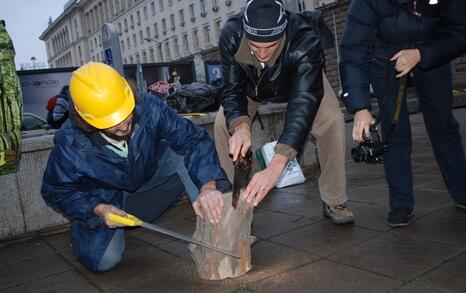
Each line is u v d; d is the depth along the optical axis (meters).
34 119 10.12
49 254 3.28
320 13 2.89
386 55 2.80
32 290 2.61
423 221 2.96
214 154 2.65
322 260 2.54
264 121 4.82
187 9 58.44
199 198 2.43
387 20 2.66
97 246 2.59
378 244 2.67
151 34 67.75
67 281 2.70
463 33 2.58
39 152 3.71
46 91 10.80
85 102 2.15
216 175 2.57
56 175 2.46
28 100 10.61
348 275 2.30
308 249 2.73
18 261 3.19
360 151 2.81
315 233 3.01
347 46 2.78
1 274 2.95
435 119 2.93
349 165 5.33
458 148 2.99
